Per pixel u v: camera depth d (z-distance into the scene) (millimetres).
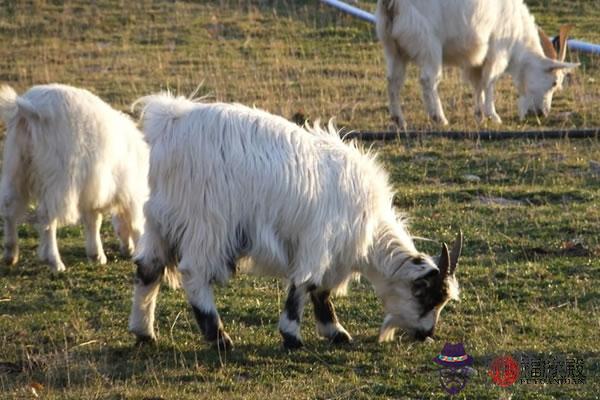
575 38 25422
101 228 13969
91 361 9219
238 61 23391
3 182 11719
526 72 19219
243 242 9055
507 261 11992
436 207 13797
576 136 17109
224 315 10523
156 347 9570
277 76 22016
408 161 15898
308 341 9812
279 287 11391
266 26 26344
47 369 8984
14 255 12000
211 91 20484
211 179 8891
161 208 9062
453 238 12664
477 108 18906
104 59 23516
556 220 13195
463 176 15195
